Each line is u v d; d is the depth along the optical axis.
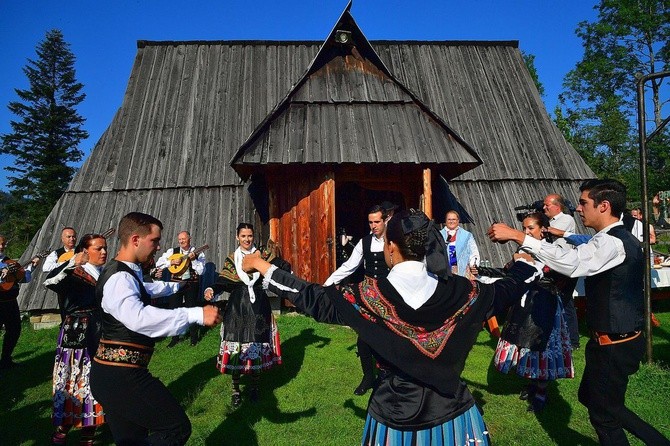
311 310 2.00
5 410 4.55
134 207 8.70
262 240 8.06
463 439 1.92
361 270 5.24
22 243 34.88
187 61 11.16
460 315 1.96
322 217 7.27
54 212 8.59
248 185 8.92
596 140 27.11
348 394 4.58
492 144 10.06
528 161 9.84
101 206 8.70
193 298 6.81
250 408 4.29
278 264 4.47
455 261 5.67
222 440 3.74
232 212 8.62
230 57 11.34
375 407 2.04
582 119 28.48
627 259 2.70
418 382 1.96
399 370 2.01
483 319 2.01
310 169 7.42
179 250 7.01
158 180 9.02
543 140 10.26
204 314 2.62
